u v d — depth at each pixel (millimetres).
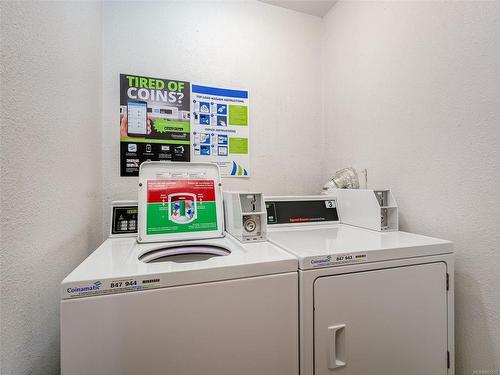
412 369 935
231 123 1812
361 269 883
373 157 1561
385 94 1475
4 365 555
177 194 1284
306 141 2021
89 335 644
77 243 1046
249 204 1173
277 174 1937
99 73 1459
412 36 1306
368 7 1601
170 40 1674
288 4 1933
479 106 1019
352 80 1740
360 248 921
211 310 735
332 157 1949
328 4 1933
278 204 1475
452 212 1115
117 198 1566
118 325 664
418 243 998
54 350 821
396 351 914
